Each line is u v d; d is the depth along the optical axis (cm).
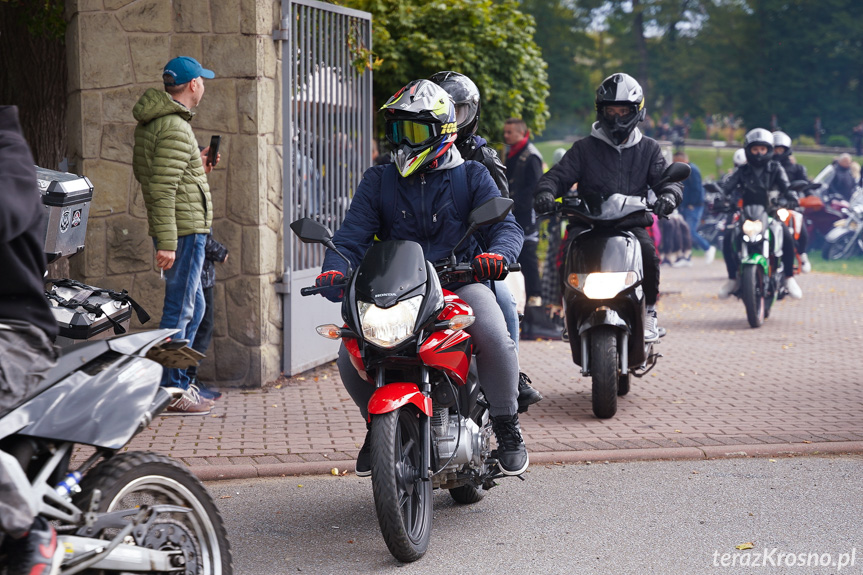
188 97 1595
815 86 13612
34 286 707
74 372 720
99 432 697
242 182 1817
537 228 2617
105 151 1800
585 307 1600
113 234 1806
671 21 15012
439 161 1104
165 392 757
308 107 1992
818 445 1434
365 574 977
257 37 1800
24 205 671
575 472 1335
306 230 1041
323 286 1029
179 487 778
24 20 2162
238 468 1314
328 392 1822
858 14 13425
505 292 1154
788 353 2322
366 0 2920
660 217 1609
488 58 2975
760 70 13925
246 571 988
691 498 1212
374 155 3069
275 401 1742
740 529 1097
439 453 1027
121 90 1798
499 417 1122
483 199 1105
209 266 1723
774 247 2830
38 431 677
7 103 2336
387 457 957
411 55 2948
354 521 1144
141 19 1795
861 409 1684
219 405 1706
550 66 15012
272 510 1184
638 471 1336
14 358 684
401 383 990
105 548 706
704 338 2581
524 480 1299
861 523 1115
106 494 729
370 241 1145
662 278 4319
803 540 1061
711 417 1630
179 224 1588
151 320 1820
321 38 2042
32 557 655
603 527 1110
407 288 971
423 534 1026
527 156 2589
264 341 1856
